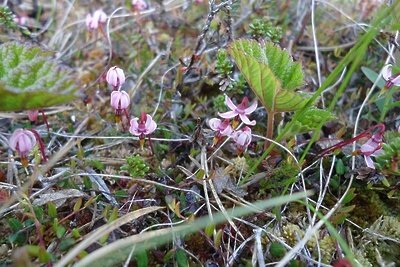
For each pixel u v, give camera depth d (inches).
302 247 3.6
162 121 4.9
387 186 4.2
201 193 4.2
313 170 4.4
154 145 4.6
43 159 4.1
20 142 3.6
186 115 5.0
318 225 3.5
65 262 3.2
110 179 4.3
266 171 4.2
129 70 5.6
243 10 6.1
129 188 4.2
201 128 4.4
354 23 5.9
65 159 4.4
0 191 3.8
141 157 4.4
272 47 4.3
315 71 5.6
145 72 5.3
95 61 6.0
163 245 3.8
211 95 5.4
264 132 4.8
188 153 4.6
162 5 6.1
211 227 3.7
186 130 4.8
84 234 3.8
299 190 4.3
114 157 4.6
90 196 4.0
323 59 5.7
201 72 5.3
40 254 3.3
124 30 6.3
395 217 4.2
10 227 3.7
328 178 4.2
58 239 3.6
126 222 3.6
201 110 5.1
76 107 5.1
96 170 4.4
